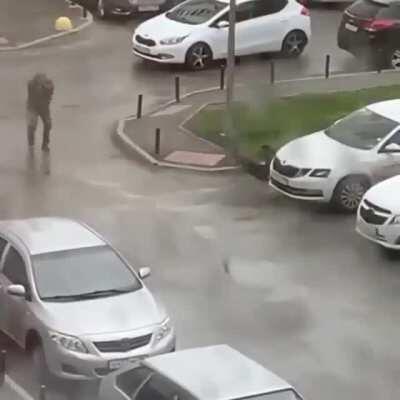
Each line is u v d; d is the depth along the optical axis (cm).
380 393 1525
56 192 2267
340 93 2883
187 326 1709
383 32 3144
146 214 2170
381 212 1978
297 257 1988
